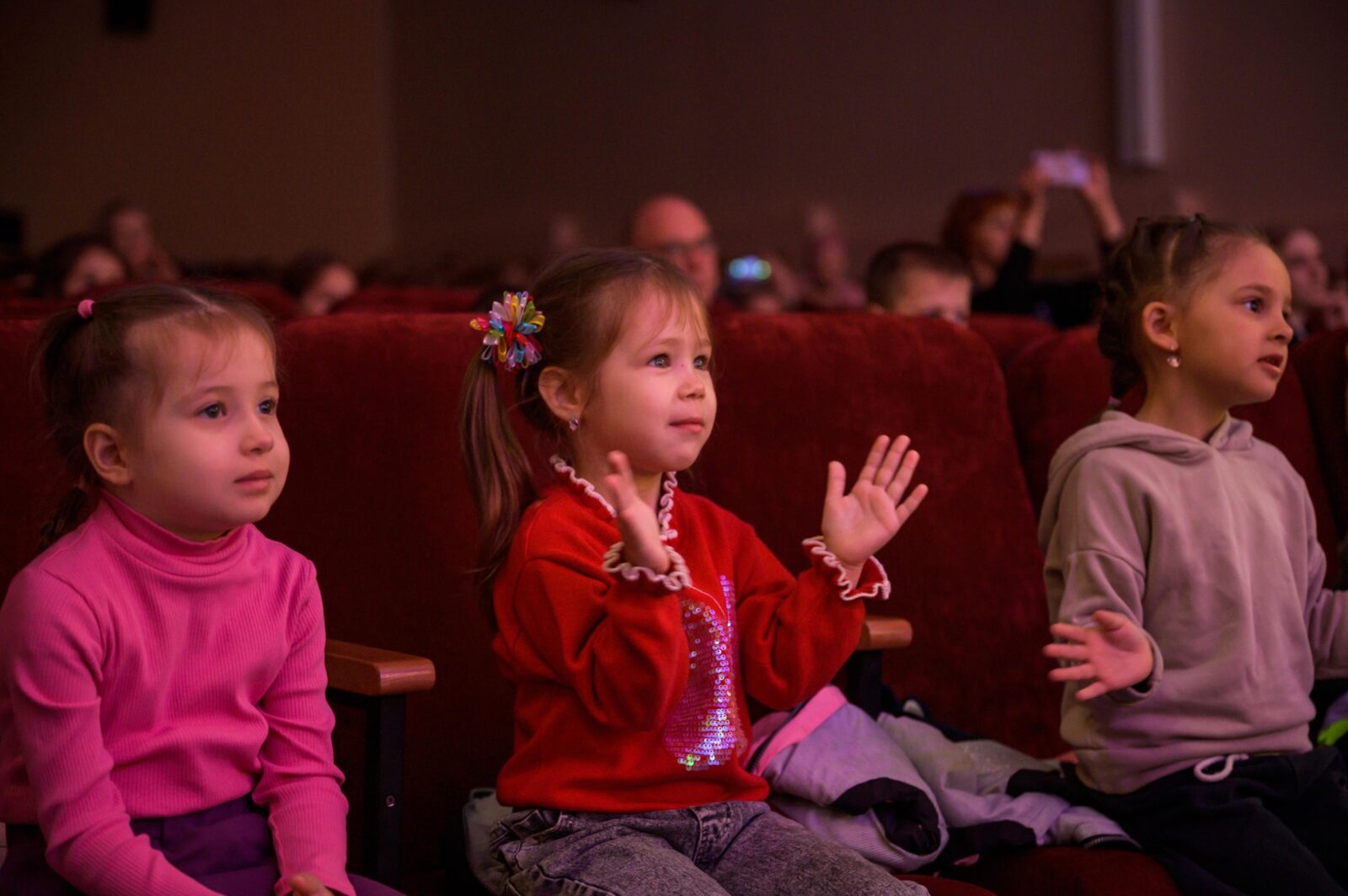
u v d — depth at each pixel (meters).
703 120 9.39
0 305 2.03
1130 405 1.88
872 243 8.48
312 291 4.88
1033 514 2.07
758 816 1.39
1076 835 1.54
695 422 1.40
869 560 1.40
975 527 2.01
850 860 1.32
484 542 1.46
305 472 1.65
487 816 1.50
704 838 1.34
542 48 10.31
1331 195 6.51
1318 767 1.56
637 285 1.40
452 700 1.66
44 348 1.24
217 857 1.19
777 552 1.88
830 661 1.40
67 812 1.11
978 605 1.99
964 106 7.99
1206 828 1.51
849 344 1.99
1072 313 4.20
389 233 11.39
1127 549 1.60
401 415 1.70
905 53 8.27
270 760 1.26
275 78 11.38
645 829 1.33
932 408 2.02
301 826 1.22
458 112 10.87
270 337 1.26
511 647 1.37
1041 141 7.62
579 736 1.34
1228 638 1.59
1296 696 1.62
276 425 1.25
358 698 1.34
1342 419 2.12
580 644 1.31
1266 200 6.75
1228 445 1.69
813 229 8.75
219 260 10.97
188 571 1.21
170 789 1.19
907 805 1.50
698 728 1.38
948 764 1.66
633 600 1.23
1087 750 1.60
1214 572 1.60
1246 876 1.47
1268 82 6.72
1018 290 4.07
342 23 11.34
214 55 11.37
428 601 1.67
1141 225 1.75
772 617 1.44
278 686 1.28
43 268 3.73
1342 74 6.46
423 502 1.69
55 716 1.12
